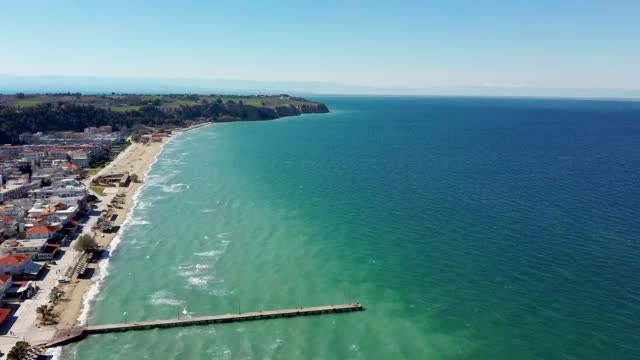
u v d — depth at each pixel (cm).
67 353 7969
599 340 7962
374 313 9088
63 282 10412
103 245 12569
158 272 10919
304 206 15888
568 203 15875
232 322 8900
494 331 8331
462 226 13562
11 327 8638
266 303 9481
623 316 8650
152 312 9181
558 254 11406
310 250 12031
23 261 10662
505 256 11356
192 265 11269
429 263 11081
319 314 9131
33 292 9919
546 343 7938
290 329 8662
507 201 16188
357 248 12094
